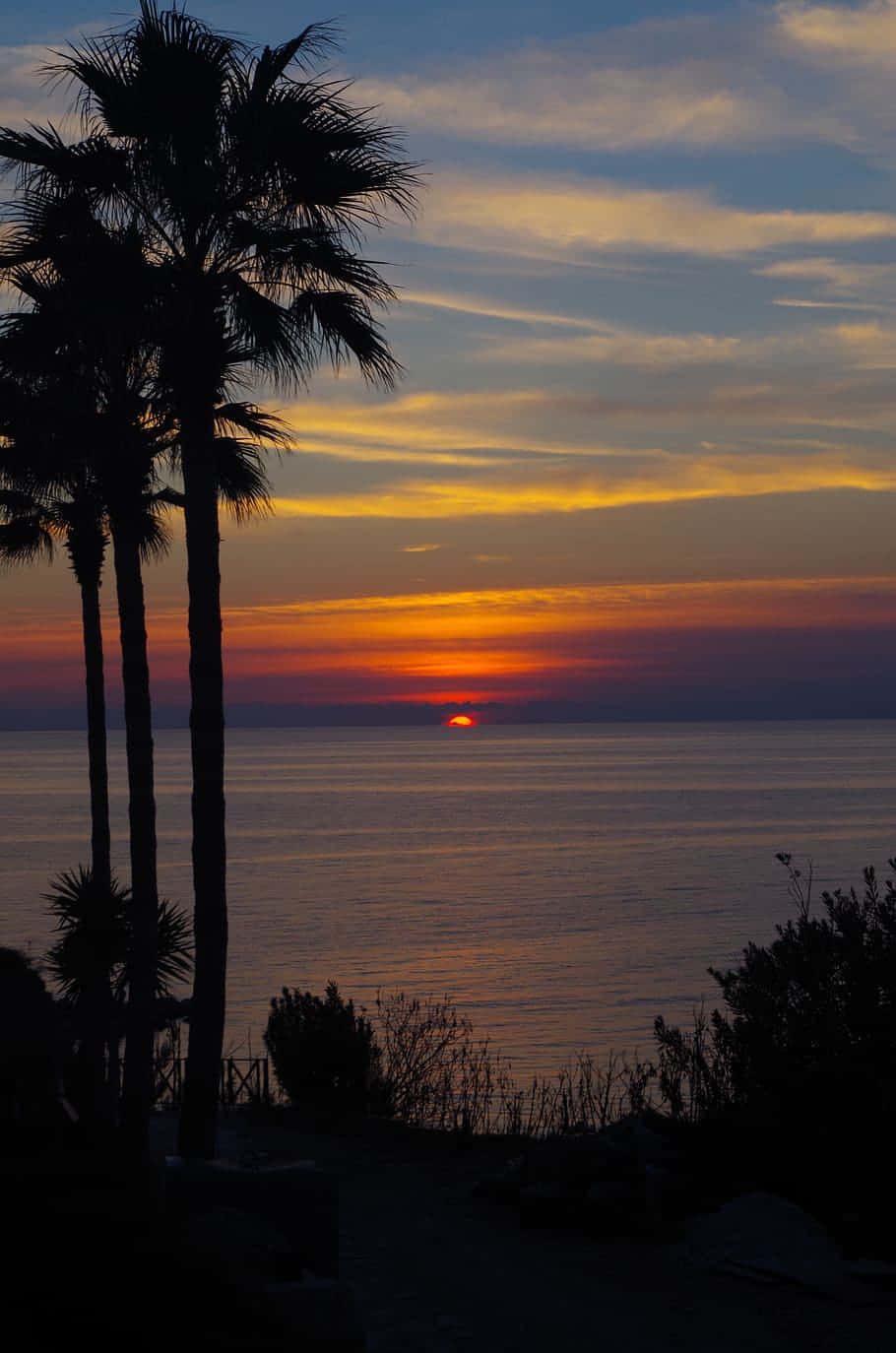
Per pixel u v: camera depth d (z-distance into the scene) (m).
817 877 109.75
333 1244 6.60
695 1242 8.48
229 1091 17.45
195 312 12.48
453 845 145.75
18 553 18.84
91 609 19.02
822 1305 7.43
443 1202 10.18
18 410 14.41
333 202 12.51
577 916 88.19
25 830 162.25
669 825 169.62
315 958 69.50
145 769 14.98
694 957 69.56
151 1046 14.51
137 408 14.52
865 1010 8.97
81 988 17.58
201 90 11.72
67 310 13.06
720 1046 10.23
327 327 12.71
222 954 12.39
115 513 14.98
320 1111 14.90
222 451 16.38
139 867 14.88
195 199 11.88
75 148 12.39
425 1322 7.12
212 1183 6.52
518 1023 49.41
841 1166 8.82
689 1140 9.84
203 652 12.68
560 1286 7.88
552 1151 9.87
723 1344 6.82
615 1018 50.78
